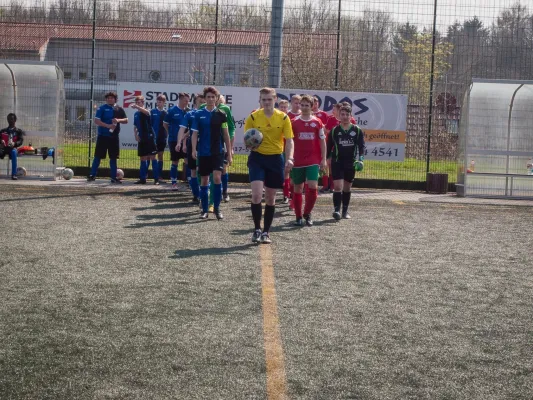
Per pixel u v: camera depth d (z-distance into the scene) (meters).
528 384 4.70
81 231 10.31
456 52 18.66
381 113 18.95
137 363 4.88
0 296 6.55
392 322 6.06
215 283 7.25
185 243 9.56
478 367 5.00
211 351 5.15
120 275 7.50
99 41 19.50
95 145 19.17
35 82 18.28
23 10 19.23
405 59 19.09
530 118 17.88
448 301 6.87
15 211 12.26
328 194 17.61
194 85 19.20
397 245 10.04
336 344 5.40
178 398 4.30
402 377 4.76
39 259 8.23
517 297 7.11
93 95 19.34
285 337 5.53
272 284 7.27
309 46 19.20
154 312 6.12
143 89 19.17
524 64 18.39
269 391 4.43
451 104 18.92
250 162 9.87
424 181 19.05
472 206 15.76
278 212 13.65
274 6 18.36
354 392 4.47
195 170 13.94
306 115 11.72
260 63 20.22
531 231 11.92
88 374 4.68
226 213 12.96
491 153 17.95
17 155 18.20
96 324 5.75
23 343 5.26
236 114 19.09
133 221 11.51
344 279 7.66
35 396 4.32
